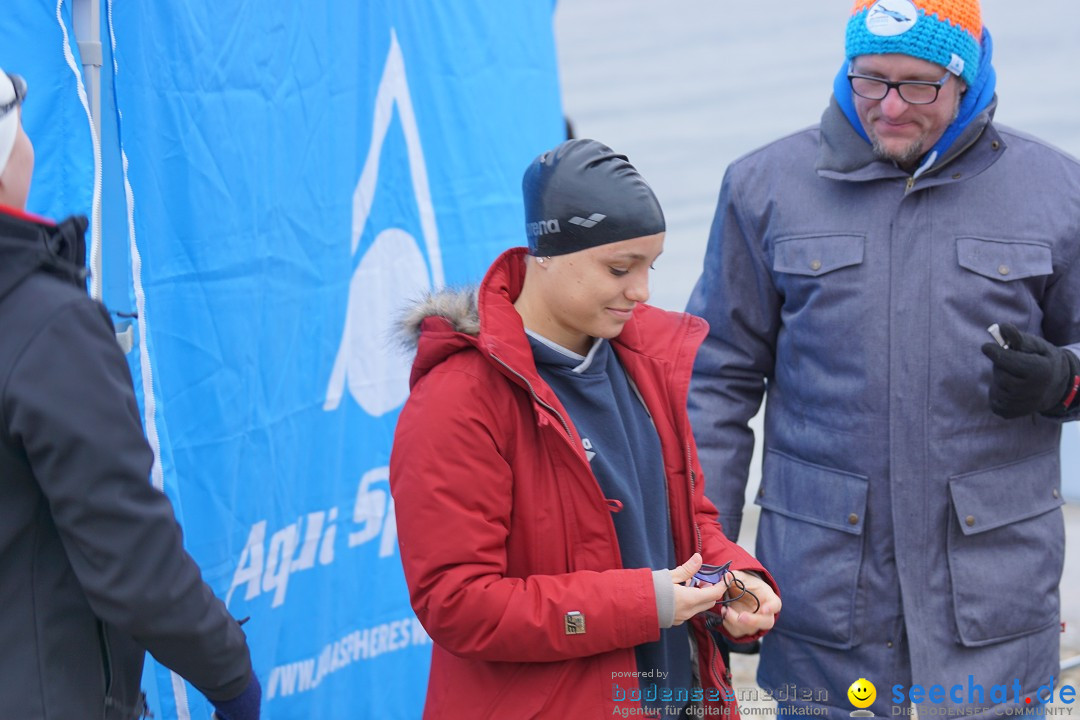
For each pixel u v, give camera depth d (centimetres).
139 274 286
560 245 254
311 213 362
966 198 343
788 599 361
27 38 268
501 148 445
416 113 405
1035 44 1524
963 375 340
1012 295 341
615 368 280
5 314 206
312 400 366
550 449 260
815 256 351
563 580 257
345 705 384
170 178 313
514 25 455
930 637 343
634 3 2209
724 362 378
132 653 232
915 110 327
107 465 206
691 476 286
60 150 272
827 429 354
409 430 258
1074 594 600
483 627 251
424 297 273
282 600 356
